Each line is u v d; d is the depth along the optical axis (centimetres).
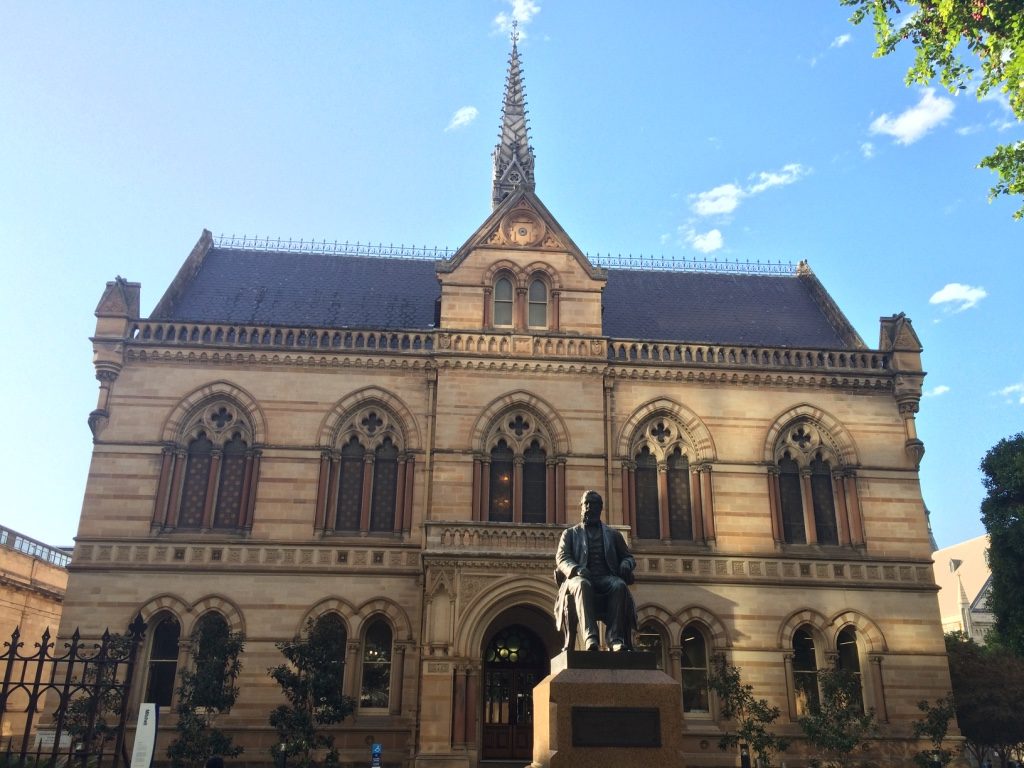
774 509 3494
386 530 3384
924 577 3444
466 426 3441
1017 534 3919
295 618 3183
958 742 3225
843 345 4022
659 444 3591
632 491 3472
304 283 4094
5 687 1322
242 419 3462
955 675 3891
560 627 1412
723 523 3450
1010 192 2048
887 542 3488
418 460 3438
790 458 3638
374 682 3191
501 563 2991
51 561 5344
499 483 3447
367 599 3225
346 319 3881
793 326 4162
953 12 1855
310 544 3275
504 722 3225
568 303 3691
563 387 3541
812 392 3684
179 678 3047
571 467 3431
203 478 3400
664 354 3688
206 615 3184
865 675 3312
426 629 2908
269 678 3100
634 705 1190
